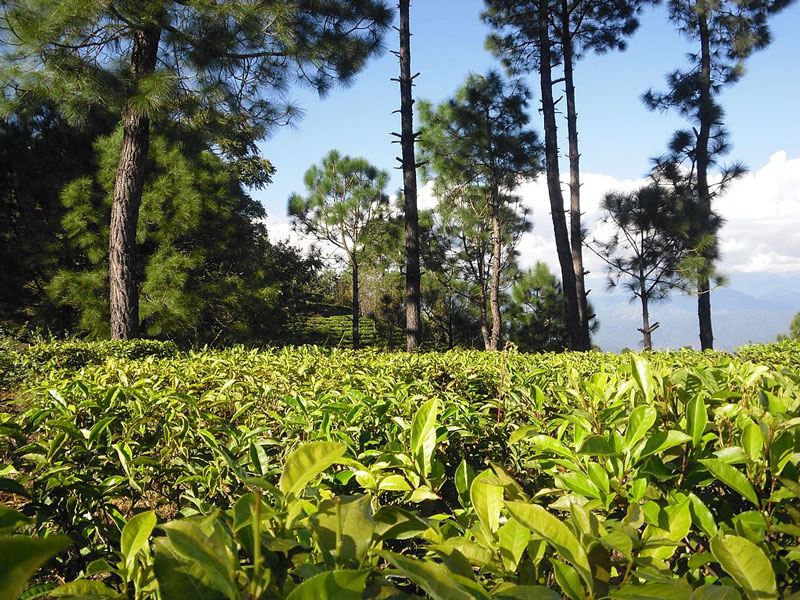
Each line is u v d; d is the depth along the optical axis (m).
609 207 16.06
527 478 2.22
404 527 0.99
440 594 0.65
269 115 11.08
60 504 1.50
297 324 21.11
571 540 0.83
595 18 16.98
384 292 26.95
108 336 12.32
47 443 1.70
